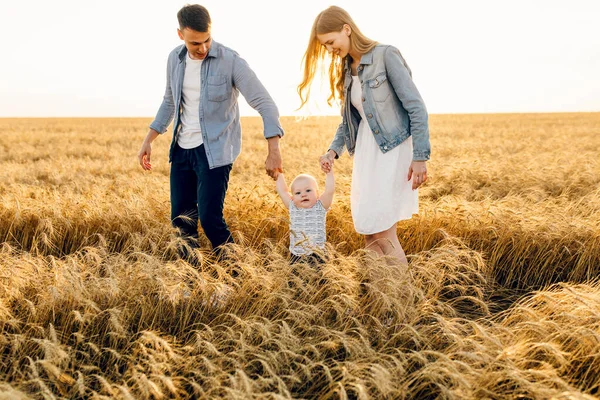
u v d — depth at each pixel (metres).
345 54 3.17
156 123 4.10
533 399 2.11
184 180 3.83
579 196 6.49
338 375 2.24
